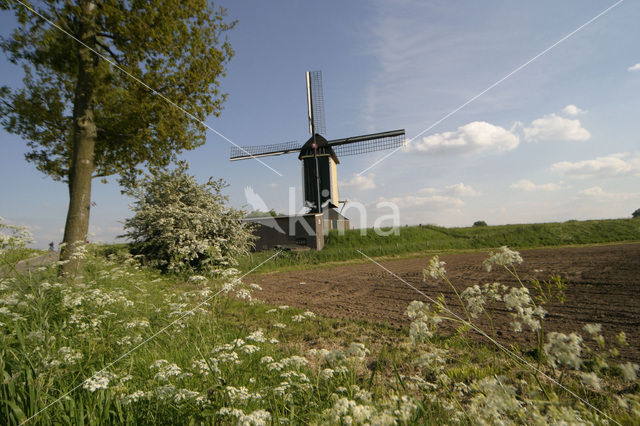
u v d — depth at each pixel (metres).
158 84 9.76
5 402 2.44
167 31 9.47
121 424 2.53
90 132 8.77
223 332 4.92
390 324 6.04
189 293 5.85
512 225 38.75
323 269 17.33
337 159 29.78
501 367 3.57
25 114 9.33
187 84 10.28
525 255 18.86
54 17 8.46
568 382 3.07
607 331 5.00
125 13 9.19
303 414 2.43
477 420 2.07
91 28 8.81
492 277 11.16
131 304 5.20
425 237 32.72
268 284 12.31
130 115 9.91
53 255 7.93
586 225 31.88
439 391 3.15
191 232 14.82
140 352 3.98
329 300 8.70
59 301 4.74
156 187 16.83
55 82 9.77
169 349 4.19
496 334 5.11
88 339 3.75
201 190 17.31
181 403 2.60
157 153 11.20
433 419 2.37
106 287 7.08
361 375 3.71
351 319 6.45
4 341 3.31
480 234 33.25
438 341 4.74
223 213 17.23
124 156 11.20
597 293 7.71
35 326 3.82
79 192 8.31
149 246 15.70
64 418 2.49
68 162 10.71
